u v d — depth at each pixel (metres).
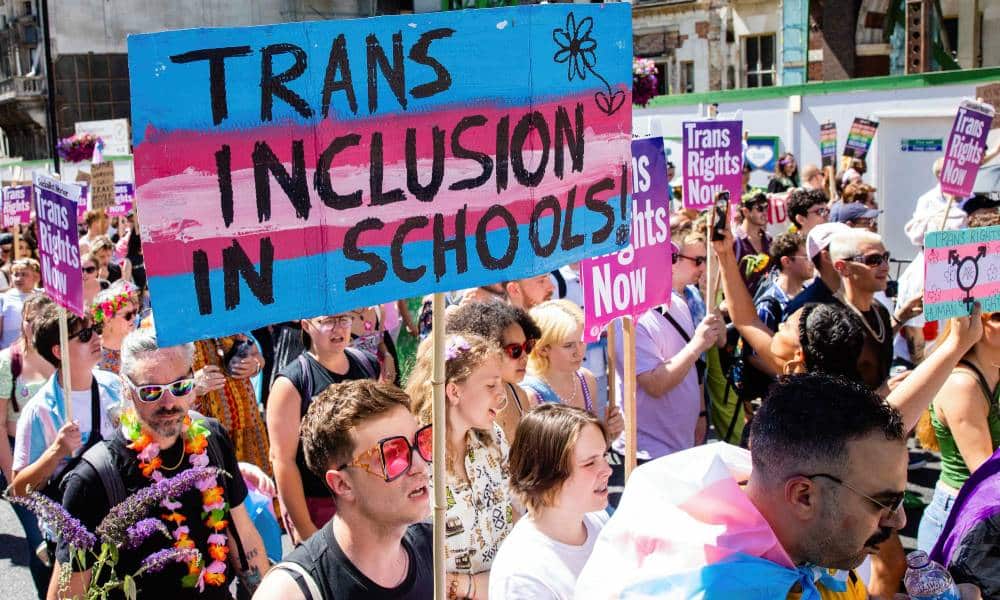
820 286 5.94
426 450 2.71
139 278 11.13
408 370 6.37
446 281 2.67
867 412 2.07
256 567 3.64
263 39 2.29
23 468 4.57
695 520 2.11
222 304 2.27
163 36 2.15
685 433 5.87
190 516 3.39
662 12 24.16
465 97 2.68
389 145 2.53
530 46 2.85
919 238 9.81
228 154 2.26
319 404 2.68
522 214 2.86
